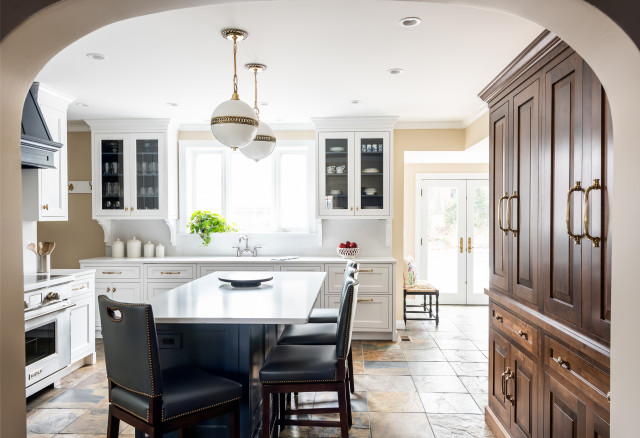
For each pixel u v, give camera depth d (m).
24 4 1.29
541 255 2.09
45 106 3.65
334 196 4.88
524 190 2.31
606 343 1.53
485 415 2.89
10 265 1.37
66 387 3.48
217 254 5.30
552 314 1.97
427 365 3.96
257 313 2.21
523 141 2.32
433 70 3.23
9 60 1.33
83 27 1.43
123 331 1.82
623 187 1.31
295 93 3.85
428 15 2.32
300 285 3.18
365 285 4.73
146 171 4.94
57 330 3.45
